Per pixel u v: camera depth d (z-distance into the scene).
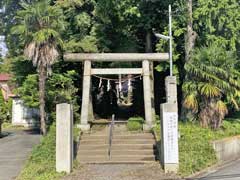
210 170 16.67
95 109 31.84
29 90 27.05
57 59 24.61
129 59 22.95
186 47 23.52
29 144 24.14
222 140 19.05
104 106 32.41
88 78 22.73
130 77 27.42
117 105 33.44
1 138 28.19
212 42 24.05
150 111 22.23
